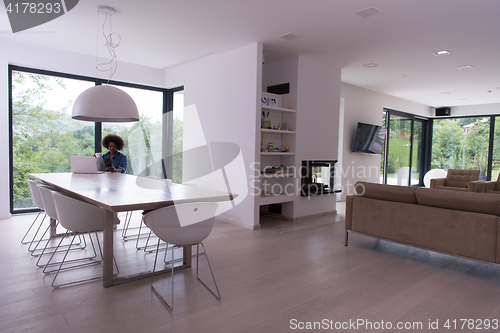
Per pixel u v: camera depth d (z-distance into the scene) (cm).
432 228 311
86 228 268
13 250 336
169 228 218
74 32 421
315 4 324
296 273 291
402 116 938
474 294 254
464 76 611
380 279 281
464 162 991
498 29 376
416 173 1040
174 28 398
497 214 276
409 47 453
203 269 297
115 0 321
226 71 495
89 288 251
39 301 226
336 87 575
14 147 496
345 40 431
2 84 460
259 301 233
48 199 292
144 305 224
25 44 473
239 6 332
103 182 327
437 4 316
